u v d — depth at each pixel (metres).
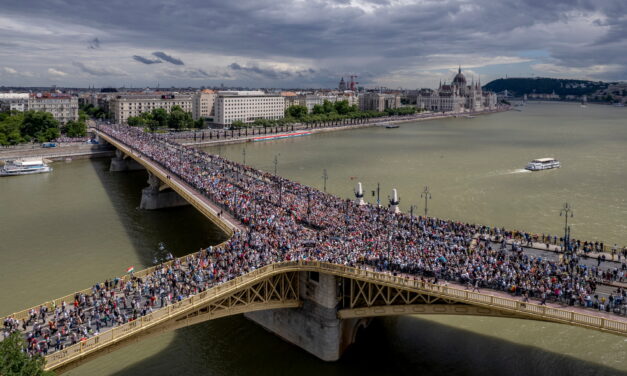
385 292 86.75
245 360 86.38
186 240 142.00
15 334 53.28
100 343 67.25
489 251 95.19
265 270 86.19
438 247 95.88
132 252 130.75
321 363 86.19
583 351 86.31
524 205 177.88
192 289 80.19
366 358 86.75
